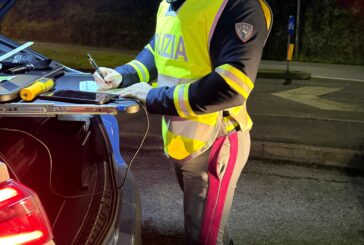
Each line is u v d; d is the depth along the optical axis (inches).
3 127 68.9
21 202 46.6
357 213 140.5
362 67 544.1
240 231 126.1
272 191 153.7
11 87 60.4
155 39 80.0
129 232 68.6
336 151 182.9
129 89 69.2
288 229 128.6
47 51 598.2
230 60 65.5
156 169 166.1
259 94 329.4
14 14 796.6
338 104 301.3
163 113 69.2
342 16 628.4
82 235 61.9
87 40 724.0
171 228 125.6
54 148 76.0
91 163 86.1
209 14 67.4
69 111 56.6
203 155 76.6
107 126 99.0
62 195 72.3
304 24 633.6
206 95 65.8
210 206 78.7
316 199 149.6
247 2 66.3
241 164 78.7
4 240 45.5
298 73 424.2
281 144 188.1
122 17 725.3
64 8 773.3
